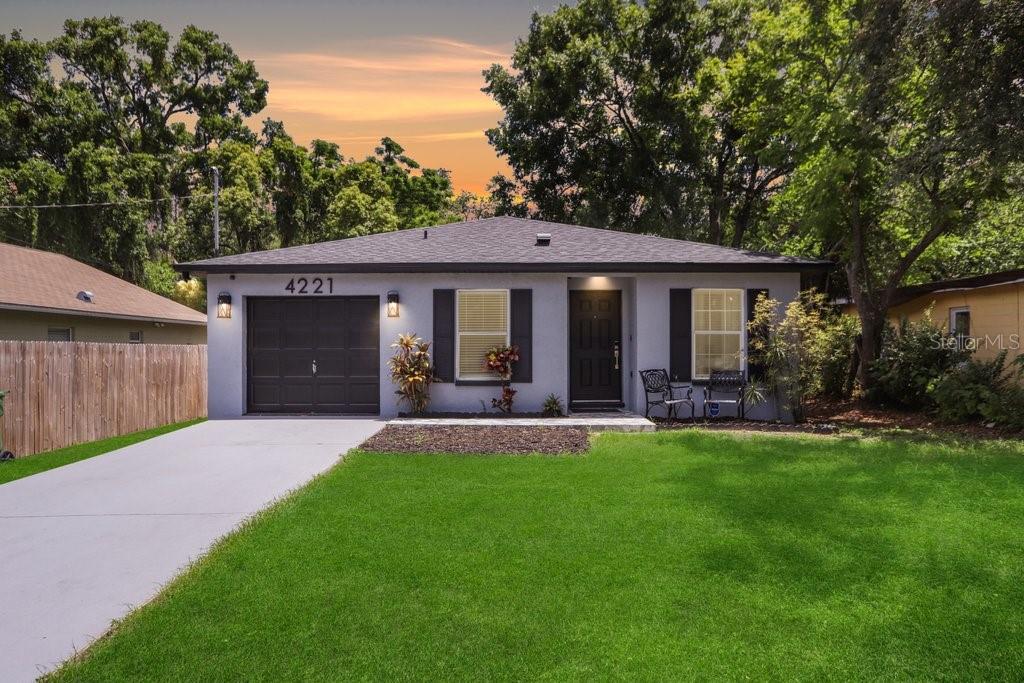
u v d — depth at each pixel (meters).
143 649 3.18
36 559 4.37
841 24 12.44
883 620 3.45
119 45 36.91
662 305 11.05
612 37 23.52
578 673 2.95
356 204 32.78
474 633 3.33
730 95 20.19
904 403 11.98
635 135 24.36
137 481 6.51
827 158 12.20
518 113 23.73
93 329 16.52
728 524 5.04
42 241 28.05
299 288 11.09
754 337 11.02
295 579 4.01
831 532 4.83
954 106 10.06
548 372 11.05
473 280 11.04
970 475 6.62
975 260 16.34
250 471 6.93
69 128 31.55
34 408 9.23
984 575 4.02
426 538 4.75
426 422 9.95
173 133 39.56
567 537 4.75
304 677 2.93
